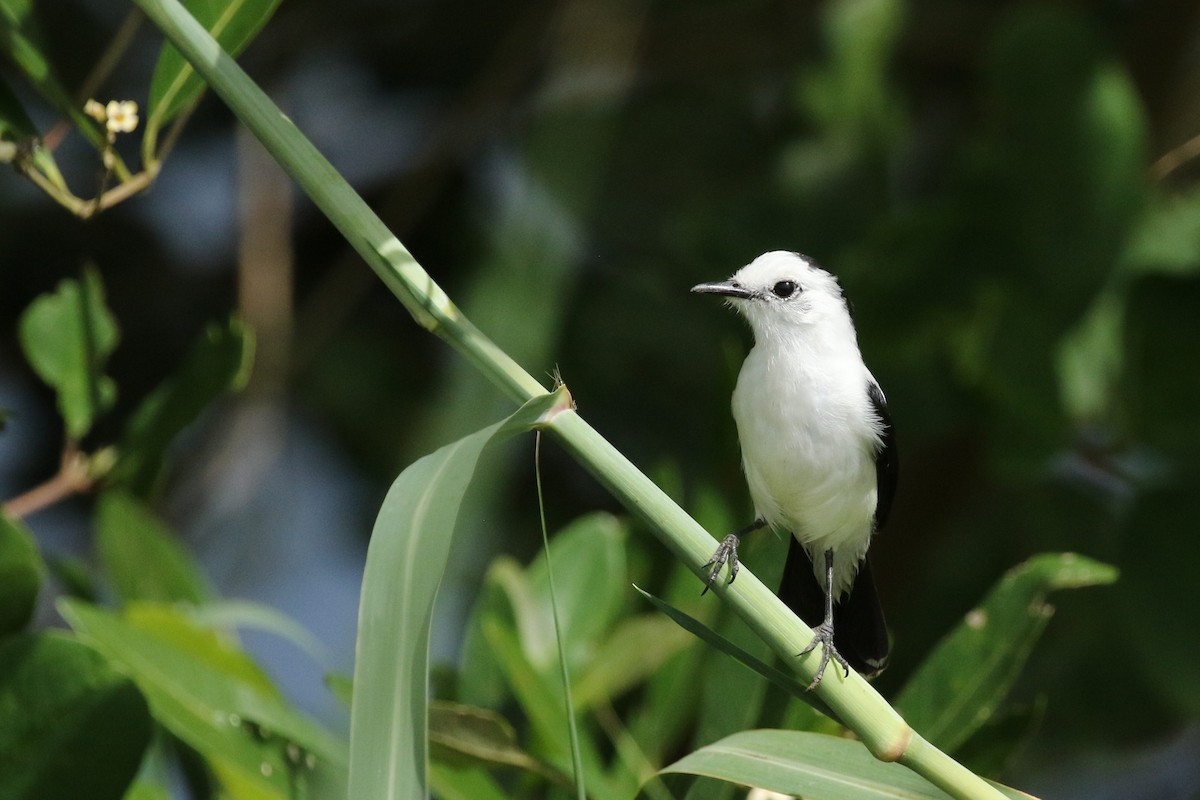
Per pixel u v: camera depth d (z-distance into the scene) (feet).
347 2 44.93
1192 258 34.04
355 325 43.45
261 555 42.73
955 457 40.09
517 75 43.19
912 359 34.83
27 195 41.47
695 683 23.32
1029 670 37.32
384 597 13.26
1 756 17.72
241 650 23.54
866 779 16.16
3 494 41.75
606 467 14.83
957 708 20.01
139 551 24.79
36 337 24.04
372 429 42.47
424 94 46.80
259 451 42.19
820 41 40.86
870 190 39.04
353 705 12.92
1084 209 32.63
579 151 40.27
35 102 40.04
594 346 40.73
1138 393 32.35
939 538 40.75
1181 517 31.55
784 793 16.03
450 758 19.42
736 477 25.39
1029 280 33.01
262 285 41.29
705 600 23.30
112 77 41.65
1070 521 33.50
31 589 19.13
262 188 41.42
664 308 41.29
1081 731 37.22
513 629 23.90
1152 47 40.83
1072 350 33.91
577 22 43.39
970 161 33.47
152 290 43.45
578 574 25.14
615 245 42.39
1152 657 31.42
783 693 20.79
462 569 37.60
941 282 33.81
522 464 41.04
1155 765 46.55
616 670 23.30
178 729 19.58
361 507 43.14
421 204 42.63
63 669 17.90
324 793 20.20
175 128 19.03
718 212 39.75
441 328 15.06
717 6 45.42
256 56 44.86
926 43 44.52
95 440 42.42
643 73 45.03
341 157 46.55
